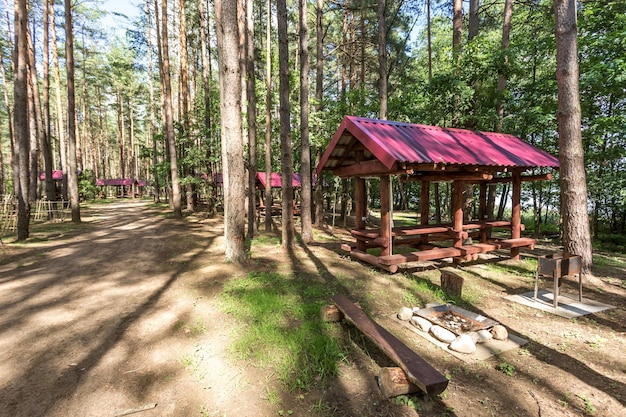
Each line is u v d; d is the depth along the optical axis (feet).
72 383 10.39
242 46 47.21
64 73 117.80
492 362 11.48
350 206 73.36
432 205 89.15
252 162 40.57
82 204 99.91
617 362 11.50
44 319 15.43
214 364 11.39
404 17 59.21
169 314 15.93
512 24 47.52
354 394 9.72
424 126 24.79
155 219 58.39
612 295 18.48
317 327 14.03
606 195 37.50
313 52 76.28
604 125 33.14
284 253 30.01
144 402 9.47
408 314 15.02
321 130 50.16
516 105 39.19
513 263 26.21
